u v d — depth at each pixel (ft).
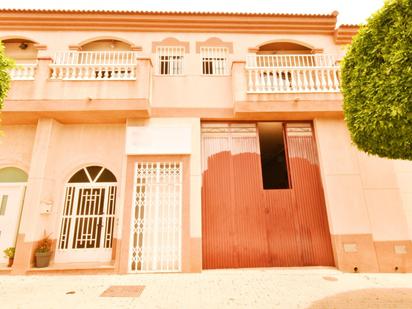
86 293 16.31
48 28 27.78
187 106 25.14
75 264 22.18
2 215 23.59
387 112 12.48
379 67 13.50
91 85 23.61
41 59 23.95
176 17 27.84
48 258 21.61
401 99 12.03
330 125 25.12
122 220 21.75
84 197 24.85
